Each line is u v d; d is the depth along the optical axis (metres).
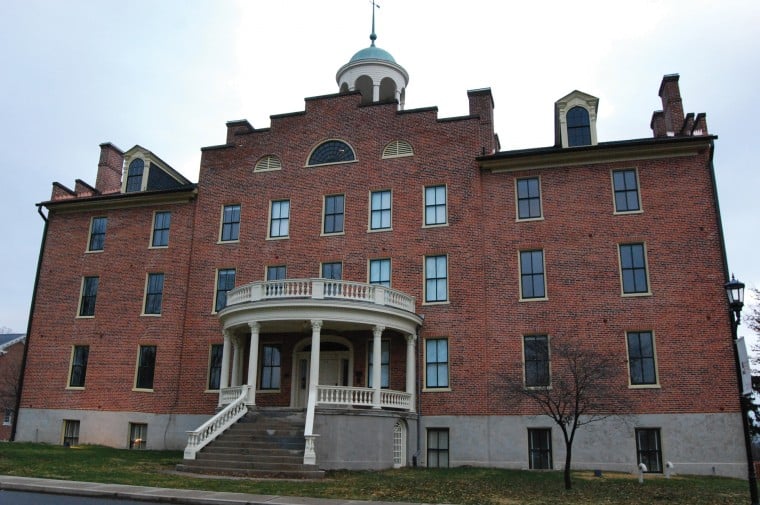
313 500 15.20
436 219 28.78
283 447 21.92
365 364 27.78
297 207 30.83
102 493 15.41
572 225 27.11
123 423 30.48
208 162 32.91
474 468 24.42
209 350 30.25
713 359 24.39
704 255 25.48
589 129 28.44
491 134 30.47
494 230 27.89
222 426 23.14
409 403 25.97
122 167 38.19
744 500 16.47
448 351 26.98
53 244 34.56
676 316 25.16
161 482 17.69
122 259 33.06
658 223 26.27
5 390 53.69
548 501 16.06
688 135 27.94
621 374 25.03
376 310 24.91
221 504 14.45
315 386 23.58
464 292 27.47
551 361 25.69
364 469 22.81
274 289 25.64
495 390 26.03
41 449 25.91
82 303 33.19
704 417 23.94
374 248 29.12
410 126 30.20
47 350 32.84
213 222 31.98
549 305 26.47
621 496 17.12
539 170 28.12
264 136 32.38
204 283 31.25
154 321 31.52
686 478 22.03
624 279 26.12
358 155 30.58
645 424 24.34
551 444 25.03
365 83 38.25
